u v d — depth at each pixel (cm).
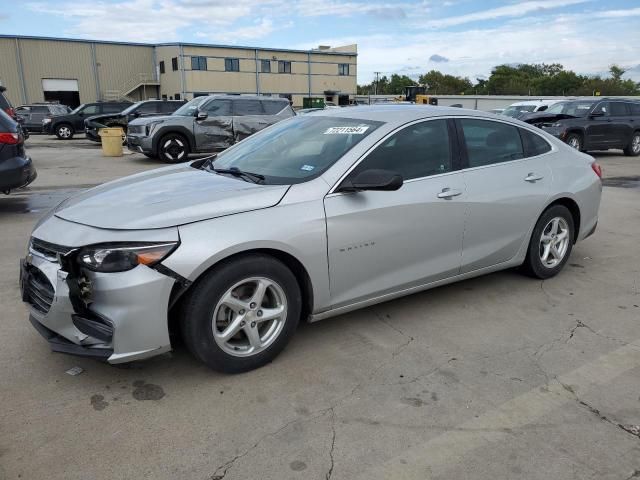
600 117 1598
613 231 668
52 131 2519
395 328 382
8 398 291
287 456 249
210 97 1438
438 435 265
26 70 4722
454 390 305
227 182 349
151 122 1387
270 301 325
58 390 300
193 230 289
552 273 479
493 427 272
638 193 955
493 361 338
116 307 277
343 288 346
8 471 237
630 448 257
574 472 241
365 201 345
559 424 275
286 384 309
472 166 408
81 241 284
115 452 250
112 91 5200
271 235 306
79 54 4950
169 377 314
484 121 427
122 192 344
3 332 366
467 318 400
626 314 411
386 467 243
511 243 436
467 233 401
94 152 1767
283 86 5906
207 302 294
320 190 333
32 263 305
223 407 286
